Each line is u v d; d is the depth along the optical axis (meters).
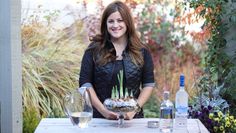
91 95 2.59
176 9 5.08
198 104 3.58
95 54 2.69
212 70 3.69
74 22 4.87
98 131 2.24
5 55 3.37
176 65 5.61
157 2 5.49
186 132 2.26
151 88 2.70
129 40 2.69
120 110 2.25
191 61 5.50
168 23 5.54
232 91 3.52
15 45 3.33
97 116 2.67
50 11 4.75
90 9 4.97
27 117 3.66
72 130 2.27
